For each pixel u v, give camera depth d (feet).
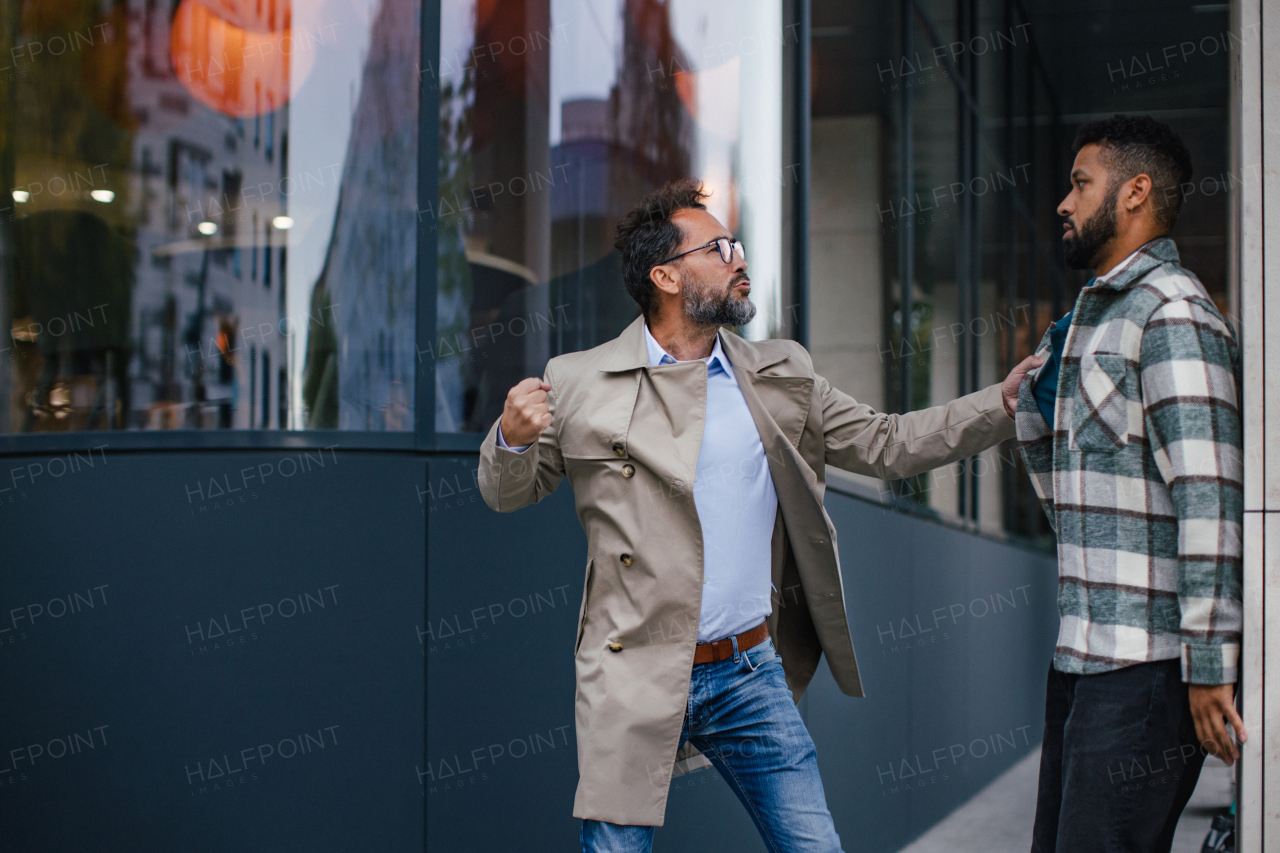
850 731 12.08
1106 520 5.99
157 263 8.39
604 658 6.54
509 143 9.49
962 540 17.40
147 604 8.07
